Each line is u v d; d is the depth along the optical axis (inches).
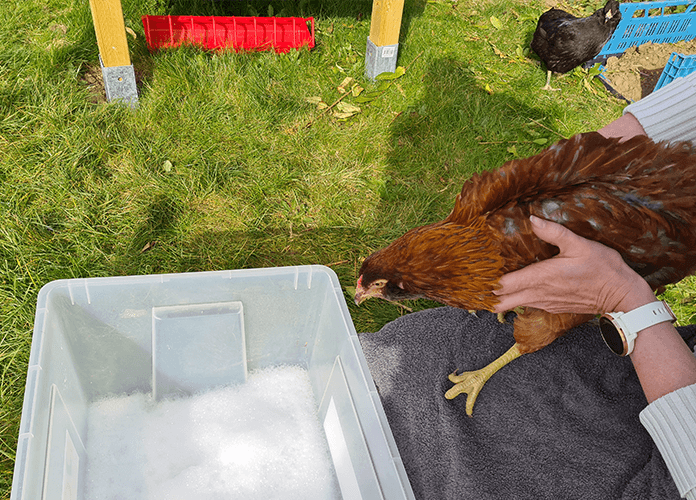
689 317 37.8
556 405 24.3
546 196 21.0
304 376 30.3
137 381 28.0
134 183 40.1
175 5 58.4
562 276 19.6
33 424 19.3
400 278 24.0
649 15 76.9
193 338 27.0
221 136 45.1
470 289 22.1
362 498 22.9
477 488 21.7
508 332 28.2
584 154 20.8
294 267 26.9
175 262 36.6
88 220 37.4
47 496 20.1
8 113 41.9
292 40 54.5
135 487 24.3
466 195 22.7
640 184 20.4
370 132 48.5
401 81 54.7
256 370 30.1
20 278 32.9
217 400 28.0
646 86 63.8
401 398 26.1
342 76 54.1
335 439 26.3
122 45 42.8
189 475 24.9
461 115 51.6
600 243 20.2
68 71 46.8
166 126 44.5
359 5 63.2
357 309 36.5
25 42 49.4
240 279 26.6
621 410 23.6
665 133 24.0
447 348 27.3
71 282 23.9
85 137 41.7
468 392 24.8
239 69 50.3
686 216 20.5
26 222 36.0
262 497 24.8
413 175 46.0
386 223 41.9
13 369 29.4
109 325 25.7
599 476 21.6
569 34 56.3
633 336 19.0
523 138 51.7
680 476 17.0
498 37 66.0
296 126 47.7
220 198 40.9
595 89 62.1
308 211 41.7
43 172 39.1
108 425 26.2
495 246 21.3
